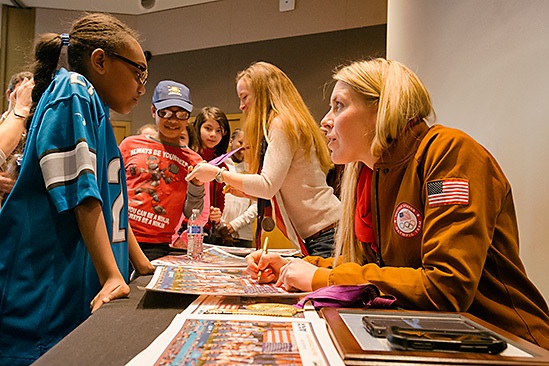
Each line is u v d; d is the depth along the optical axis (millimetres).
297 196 1885
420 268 886
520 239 1488
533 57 1444
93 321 770
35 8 5066
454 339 567
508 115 1584
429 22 2342
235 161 3398
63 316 1033
